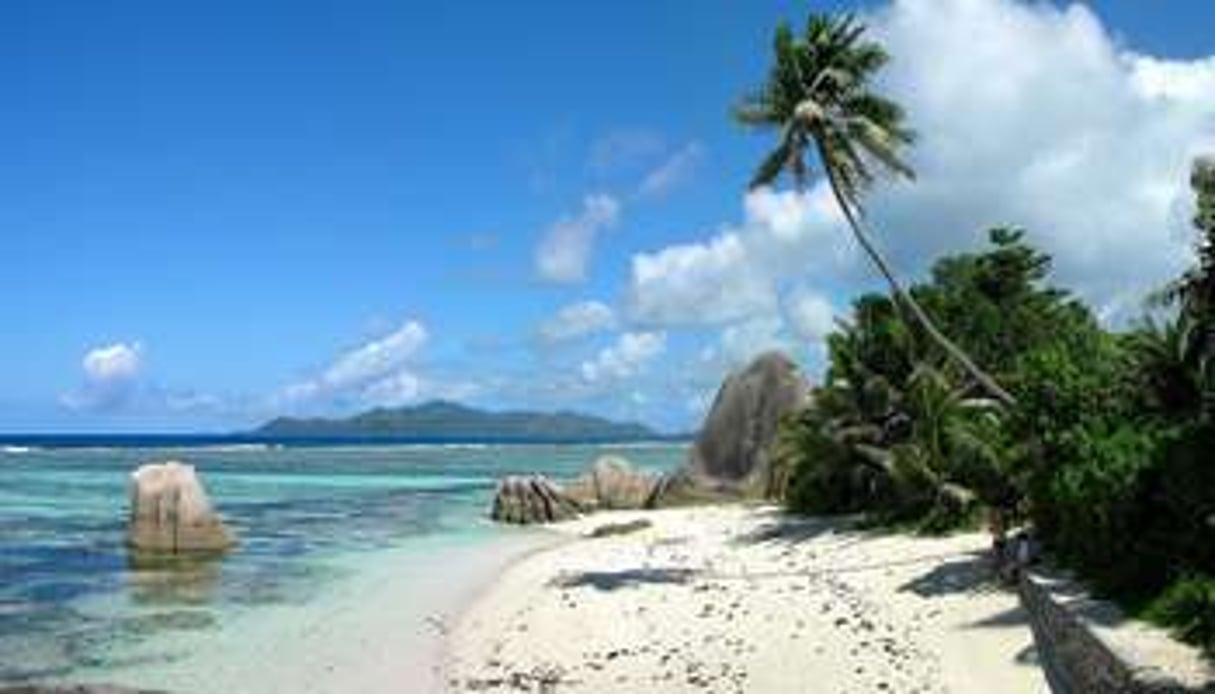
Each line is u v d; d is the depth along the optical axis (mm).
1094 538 23797
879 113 40188
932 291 48500
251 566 42656
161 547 45562
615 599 34344
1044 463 28156
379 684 26062
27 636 30516
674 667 26344
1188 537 21188
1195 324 24844
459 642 30031
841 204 39969
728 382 63438
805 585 34219
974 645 25531
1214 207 22016
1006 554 30453
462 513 64625
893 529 42250
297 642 29953
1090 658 19234
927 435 41531
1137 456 22672
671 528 51031
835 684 24031
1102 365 28688
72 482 90188
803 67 40094
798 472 50219
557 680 25938
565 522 57812
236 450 197625
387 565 43031
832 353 47438
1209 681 16516
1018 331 48125
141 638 30344
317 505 69938
